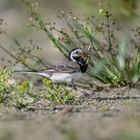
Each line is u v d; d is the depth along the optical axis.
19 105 13.12
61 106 13.37
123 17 22.00
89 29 17.78
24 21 28.94
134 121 10.90
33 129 10.61
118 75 15.65
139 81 15.71
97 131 10.32
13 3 30.86
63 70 14.84
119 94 14.86
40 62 16.09
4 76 13.59
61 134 10.23
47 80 14.06
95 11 21.48
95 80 15.95
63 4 30.23
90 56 15.60
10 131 10.53
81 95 14.78
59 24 26.64
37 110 12.88
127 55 16.62
